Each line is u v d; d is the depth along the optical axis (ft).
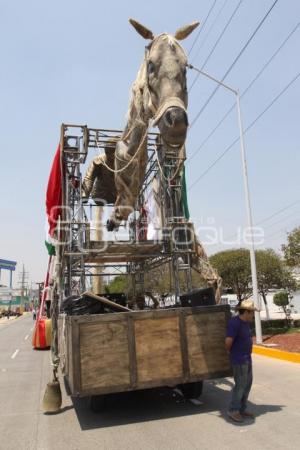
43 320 61.11
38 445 18.28
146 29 22.12
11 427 21.29
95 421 21.36
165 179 32.07
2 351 59.67
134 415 22.04
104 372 20.04
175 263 32.32
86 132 31.40
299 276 88.58
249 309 20.06
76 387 19.54
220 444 17.07
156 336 21.08
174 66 19.67
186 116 18.15
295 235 59.00
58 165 31.91
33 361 47.80
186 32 22.89
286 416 20.71
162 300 38.93
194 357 21.52
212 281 29.48
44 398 23.62
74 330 19.95
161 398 25.57
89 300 23.13
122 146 27.50
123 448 17.21
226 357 22.04
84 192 37.29
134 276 42.98
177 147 19.15
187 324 21.72
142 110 23.08
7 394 29.94
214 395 25.80
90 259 35.73
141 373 20.56
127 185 28.17
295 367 35.42
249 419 20.30
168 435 18.53
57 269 29.30
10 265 365.40
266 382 29.48
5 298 316.81
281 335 55.93
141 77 23.06
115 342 20.40
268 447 16.56
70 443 18.29
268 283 77.56
